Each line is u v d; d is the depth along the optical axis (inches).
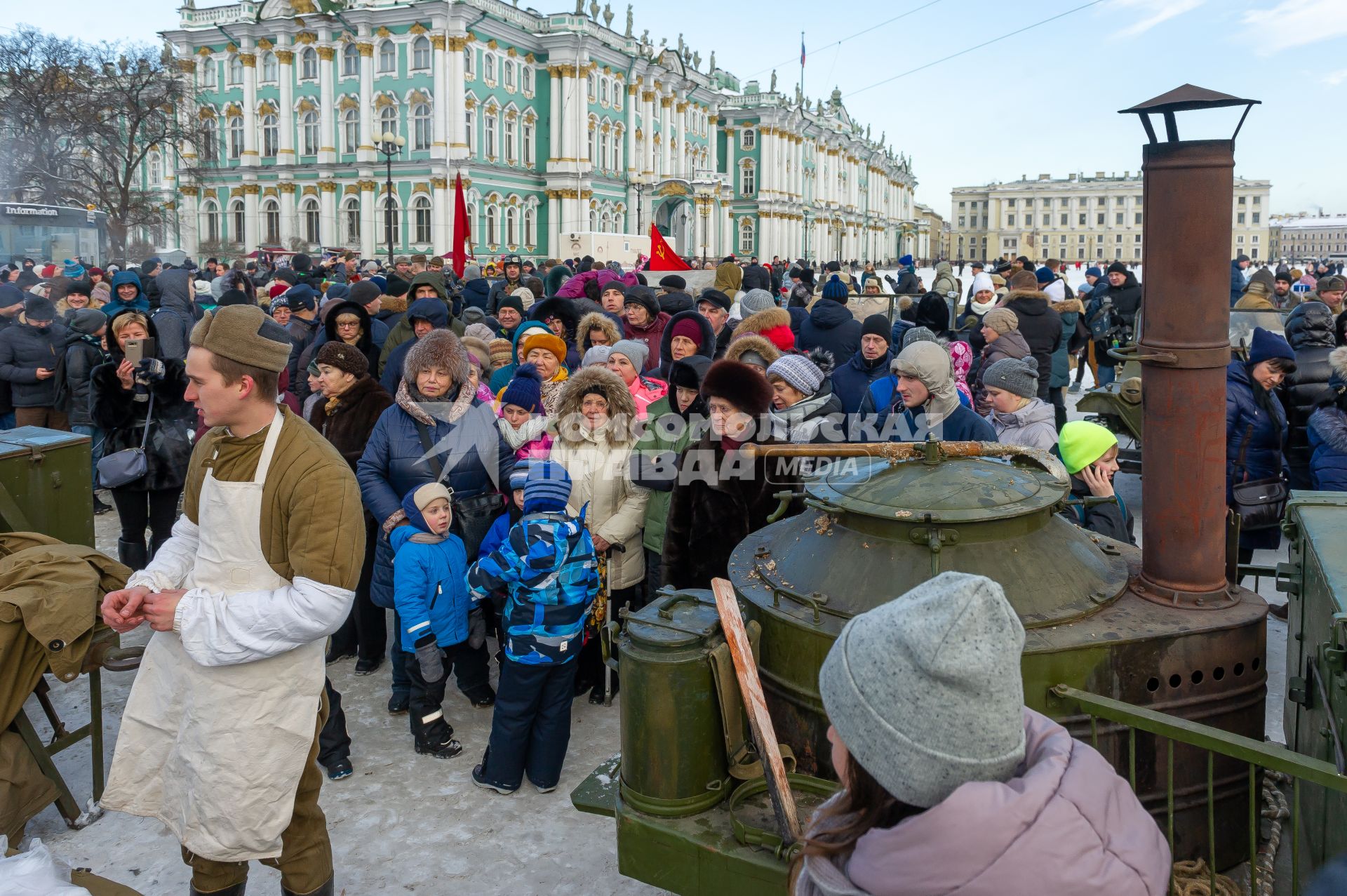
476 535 177.9
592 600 147.7
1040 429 179.8
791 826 82.2
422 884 124.3
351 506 97.8
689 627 98.7
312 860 107.0
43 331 300.4
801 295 521.3
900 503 101.4
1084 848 47.7
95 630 127.3
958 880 46.4
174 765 98.3
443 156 1720.0
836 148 3233.3
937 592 48.6
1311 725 104.2
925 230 4667.8
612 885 124.0
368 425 192.7
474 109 1760.6
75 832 135.0
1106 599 101.5
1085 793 50.3
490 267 940.0
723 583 96.9
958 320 443.8
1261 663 102.7
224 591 97.4
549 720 145.6
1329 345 238.8
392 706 173.0
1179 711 97.6
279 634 93.7
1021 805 47.4
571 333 285.4
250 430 98.0
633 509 173.3
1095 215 4648.1
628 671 97.1
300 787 104.5
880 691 48.1
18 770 124.4
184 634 92.3
